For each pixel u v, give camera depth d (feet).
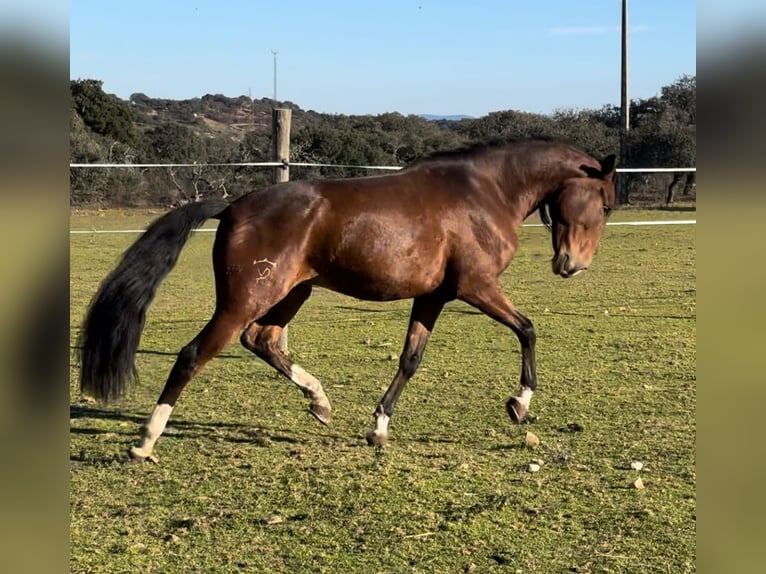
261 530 12.67
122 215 81.46
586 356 25.68
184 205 16.01
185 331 30.86
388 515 13.23
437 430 18.06
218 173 89.04
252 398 20.89
